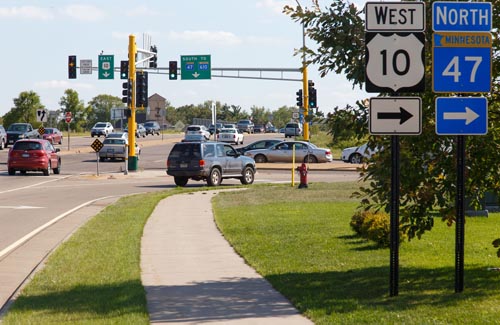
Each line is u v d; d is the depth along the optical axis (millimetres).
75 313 10250
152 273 13734
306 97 56562
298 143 57750
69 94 137625
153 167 54812
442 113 10906
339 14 12359
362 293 11461
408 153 12156
